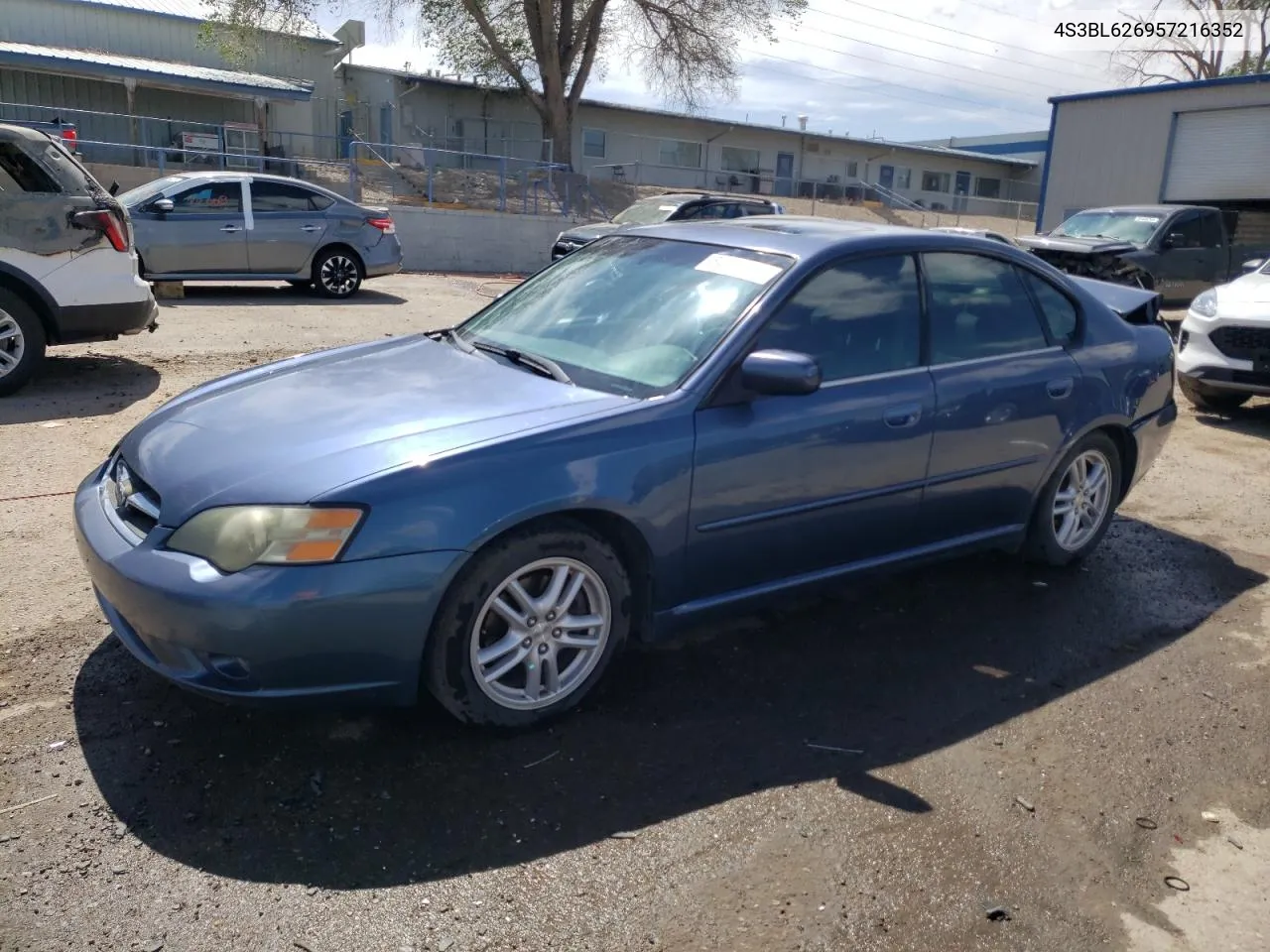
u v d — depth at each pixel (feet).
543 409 10.95
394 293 49.65
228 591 9.13
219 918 8.00
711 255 13.34
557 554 10.50
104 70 79.92
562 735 10.82
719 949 7.99
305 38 96.84
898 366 13.14
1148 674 12.96
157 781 9.63
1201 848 9.57
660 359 11.91
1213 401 29.99
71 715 10.66
